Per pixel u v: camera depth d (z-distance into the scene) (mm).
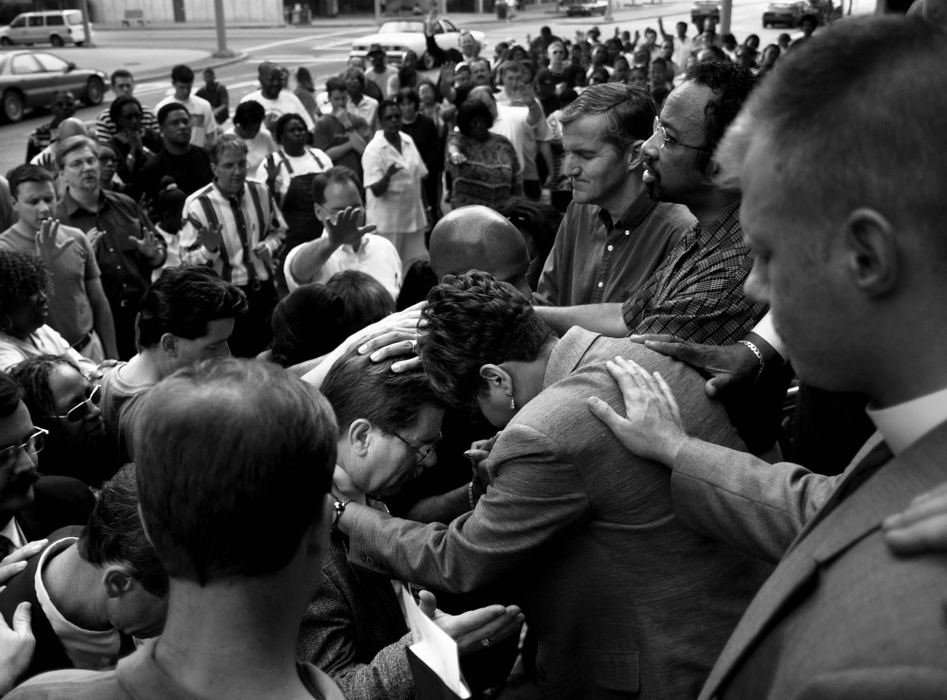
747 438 1864
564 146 2814
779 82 854
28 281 3836
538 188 9062
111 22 48562
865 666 732
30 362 3004
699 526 1541
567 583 1658
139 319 3162
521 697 1748
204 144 9766
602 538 1606
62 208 5355
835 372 862
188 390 977
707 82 2080
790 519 1423
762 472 1497
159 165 7234
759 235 867
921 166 760
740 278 2092
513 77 8938
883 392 850
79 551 1612
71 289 4844
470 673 1679
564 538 1638
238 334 5316
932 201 761
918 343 806
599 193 2783
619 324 2430
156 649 1002
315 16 52469
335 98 10656
